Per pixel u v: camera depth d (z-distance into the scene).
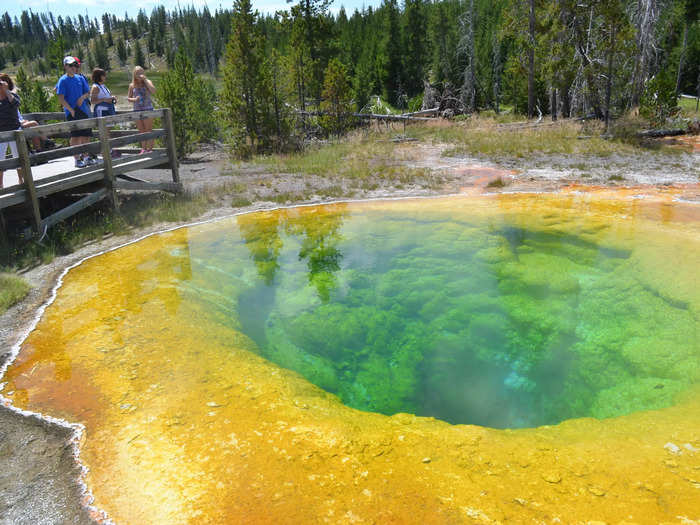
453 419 3.56
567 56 18.81
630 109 19.62
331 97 19.14
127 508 2.55
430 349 4.53
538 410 3.65
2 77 7.32
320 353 4.46
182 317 4.74
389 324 4.98
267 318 5.05
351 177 11.31
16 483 2.75
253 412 3.33
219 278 5.88
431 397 3.83
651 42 19.47
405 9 58.81
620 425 3.24
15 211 7.12
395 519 2.43
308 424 3.22
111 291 5.37
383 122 22.19
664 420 3.24
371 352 4.50
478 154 13.46
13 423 3.24
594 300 5.21
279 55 16.77
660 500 2.51
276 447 2.98
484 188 10.10
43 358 4.02
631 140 14.04
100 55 121.00
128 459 2.90
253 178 11.52
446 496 2.58
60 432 3.15
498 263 6.30
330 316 5.10
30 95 22.09
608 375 4.01
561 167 11.62
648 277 5.51
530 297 5.39
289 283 5.89
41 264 6.24
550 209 8.42
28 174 6.57
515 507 2.49
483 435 3.15
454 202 9.17
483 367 4.24
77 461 2.90
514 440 3.10
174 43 126.81
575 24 18.80
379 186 10.53
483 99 35.31
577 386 3.91
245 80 15.09
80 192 9.08
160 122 15.84
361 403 3.76
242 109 15.37
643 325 4.63
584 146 13.59
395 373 4.18
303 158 13.97
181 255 6.62
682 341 4.26
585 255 6.35
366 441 3.07
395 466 2.82
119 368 3.86
